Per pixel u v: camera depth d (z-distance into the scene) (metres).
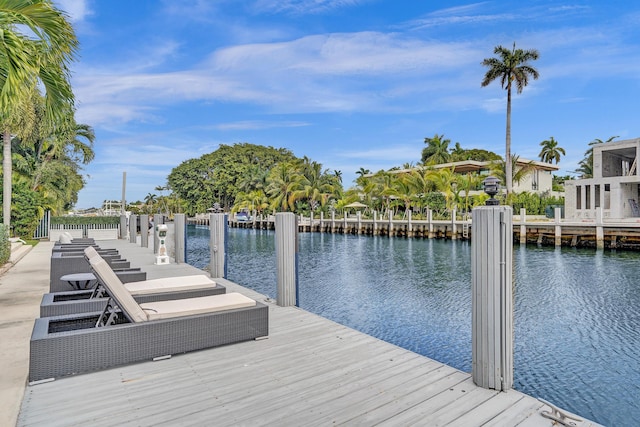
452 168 37.03
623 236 19.95
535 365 5.79
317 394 2.80
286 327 4.41
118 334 3.20
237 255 20.55
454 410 2.56
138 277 5.65
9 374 3.14
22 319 4.84
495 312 2.82
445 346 6.57
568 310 9.01
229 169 63.00
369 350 3.70
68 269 6.27
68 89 4.68
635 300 9.99
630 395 4.84
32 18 4.02
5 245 9.94
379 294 10.75
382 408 2.60
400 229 32.03
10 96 3.96
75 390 2.84
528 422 2.42
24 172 21.22
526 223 23.80
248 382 3.00
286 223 5.41
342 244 27.06
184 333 3.51
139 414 2.52
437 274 14.16
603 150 26.97
